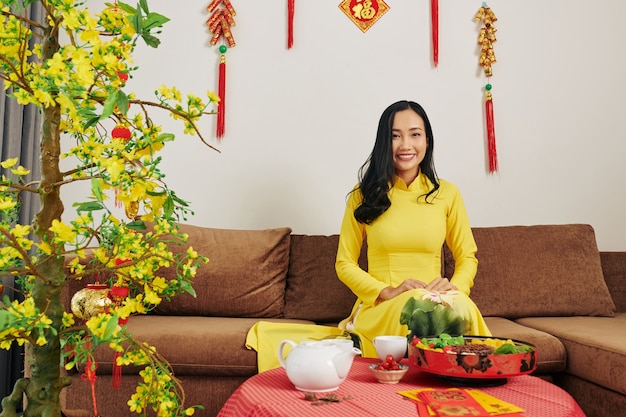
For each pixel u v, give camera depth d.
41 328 0.73
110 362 1.64
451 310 1.50
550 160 2.67
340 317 2.18
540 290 2.19
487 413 0.90
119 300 1.04
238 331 1.78
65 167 2.45
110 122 2.38
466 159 2.63
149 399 0.98
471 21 2.68
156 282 0.95
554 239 2.32
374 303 1.74
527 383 1.14
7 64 0.81
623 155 2.70
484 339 1.29
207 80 2.58
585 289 2.21
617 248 2.67
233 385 1.73
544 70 2.69
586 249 2.31
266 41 2.61
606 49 2.72
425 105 2.63
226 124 2.57
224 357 1.70
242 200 2.57
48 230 0.82
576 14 2.72
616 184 2.68
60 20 0.81
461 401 0.96
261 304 2.13
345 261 1.91
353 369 1.29
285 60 2.61
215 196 2.56
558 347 1.76
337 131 2.61
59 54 0.72
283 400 1.00
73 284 1.68
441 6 2.67
